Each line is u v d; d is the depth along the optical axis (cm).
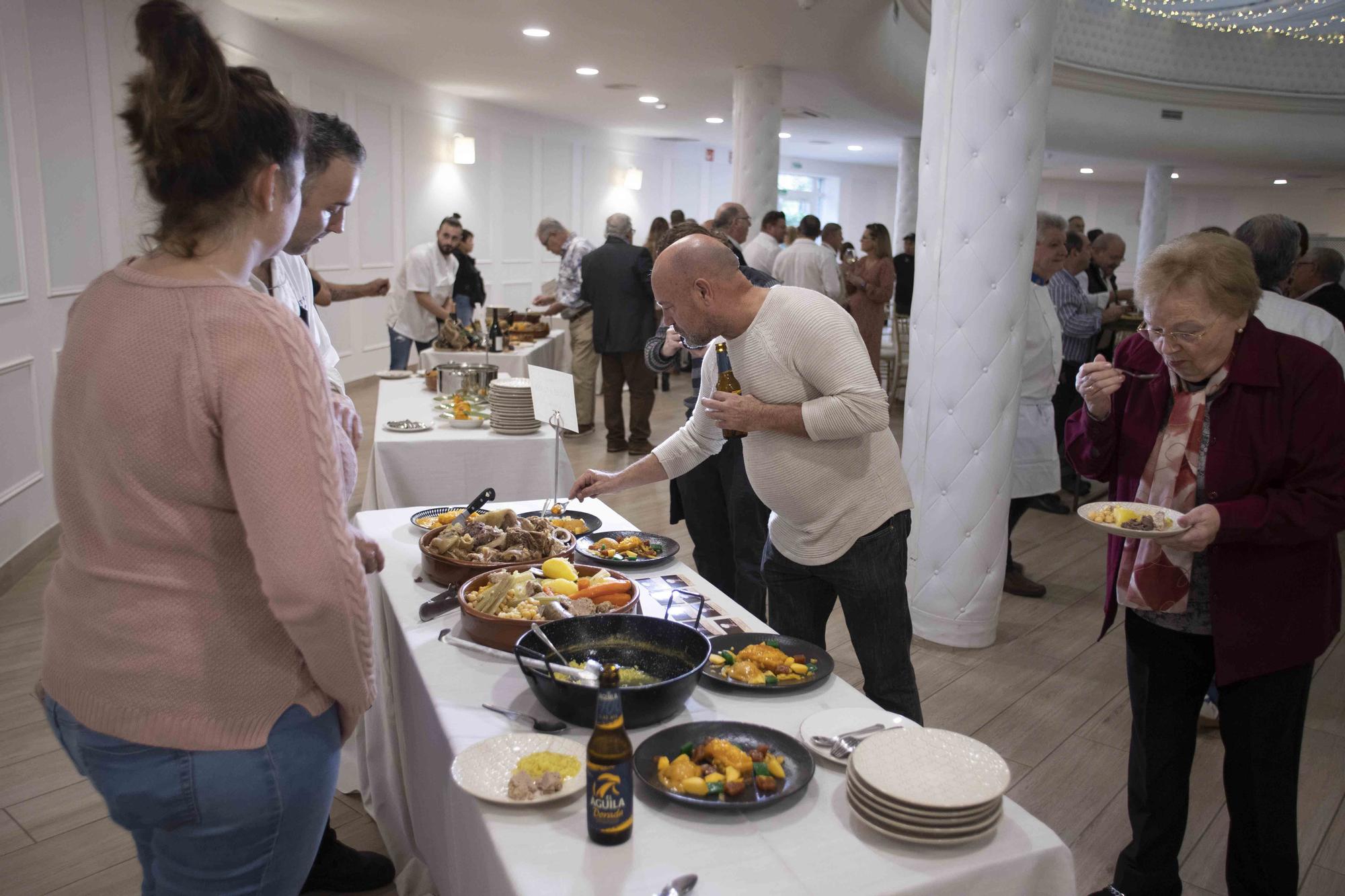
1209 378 162
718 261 172
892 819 107
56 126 418
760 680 146
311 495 99
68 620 105
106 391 99
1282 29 991
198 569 103
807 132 1245
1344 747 278
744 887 100
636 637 148
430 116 927
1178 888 180
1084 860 218
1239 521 149
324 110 759
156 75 98
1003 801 117
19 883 203
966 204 311
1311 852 224
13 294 381
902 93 877
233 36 624
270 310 101
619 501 526
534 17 633
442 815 139
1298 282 393
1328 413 151
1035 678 316
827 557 185
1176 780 175
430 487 344
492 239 1055
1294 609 157
